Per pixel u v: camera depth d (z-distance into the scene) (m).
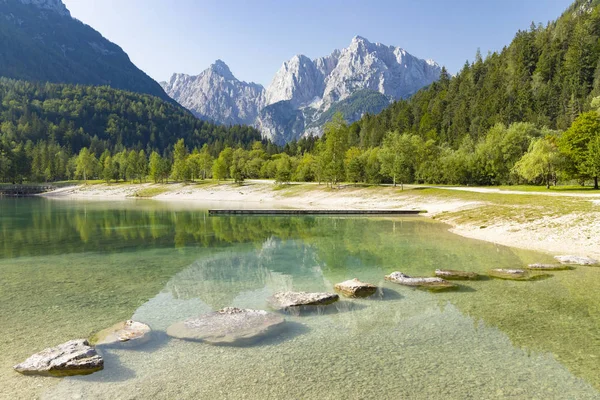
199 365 9.76
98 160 176.12
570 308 13.93
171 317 13.52
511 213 36.28
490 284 17.25
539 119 122.81
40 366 9.43
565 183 68.31
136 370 9.51
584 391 8.37
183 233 36.38
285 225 42.28
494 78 162.38
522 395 8.24
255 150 167.25
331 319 13.08
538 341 11.06
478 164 84.00
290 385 8.74
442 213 46.69
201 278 19.33
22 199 105.62
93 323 12.91
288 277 19.48
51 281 18.64
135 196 114.62
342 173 90.81
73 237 33.84
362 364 9.73
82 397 8.35
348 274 19.89
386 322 12.76
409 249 26.55
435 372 9.28
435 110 170.38
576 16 174.50
